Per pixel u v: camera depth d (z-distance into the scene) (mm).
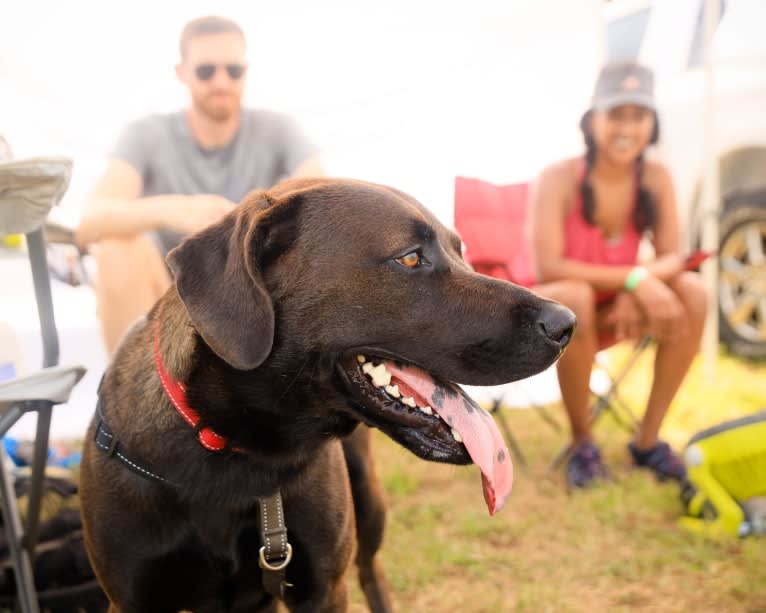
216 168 3975
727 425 3762
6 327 3131
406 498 4234
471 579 3393
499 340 2088
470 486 4410
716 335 6105
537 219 4504
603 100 4355
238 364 1927
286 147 4070
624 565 3432
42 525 3035
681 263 4410
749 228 6223
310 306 2070
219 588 2297
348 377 2119
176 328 2166
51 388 2312
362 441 2883
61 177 2393
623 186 4562
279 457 2176
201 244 2061
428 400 2137
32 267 2516
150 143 3900
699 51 6207
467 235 4344
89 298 5199
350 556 2436
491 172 5668
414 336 2082
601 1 5781
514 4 5711
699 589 3250
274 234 2088
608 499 4043
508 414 5641
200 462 2137
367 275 2055
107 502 2180
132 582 2221
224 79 3740
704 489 3777
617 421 4871
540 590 3240
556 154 5688
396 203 2105
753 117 6129
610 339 4668
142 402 2176
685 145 6406
